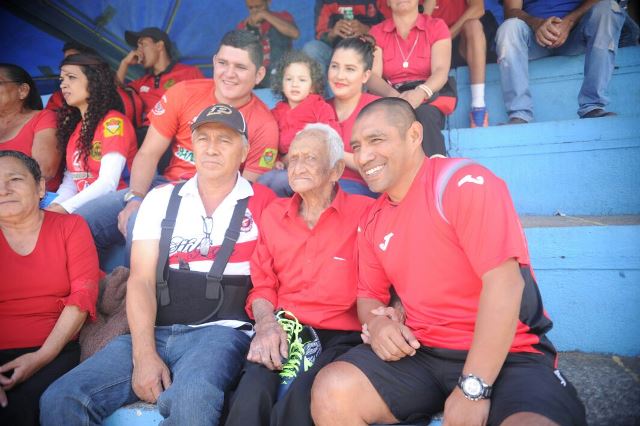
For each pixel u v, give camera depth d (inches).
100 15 202.2
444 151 125.5
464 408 66.6
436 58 142.3
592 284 93.7
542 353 71.9
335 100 131.6
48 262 95.0
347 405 71.0
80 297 93.4
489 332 66.9
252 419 74.8
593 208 117.2
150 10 202.7
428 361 75.5
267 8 194.9
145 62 184.4
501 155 123.5
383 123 76.6
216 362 80.3
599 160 116.0
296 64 133.6
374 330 76.1
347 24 170.4
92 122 130.4
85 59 130.6
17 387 85.9
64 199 133.5
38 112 141.3
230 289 92.8
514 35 138.9
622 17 132.3
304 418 74.0
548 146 119.6
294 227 91.7
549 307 96.2
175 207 95.3
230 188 98.1
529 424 61.0
